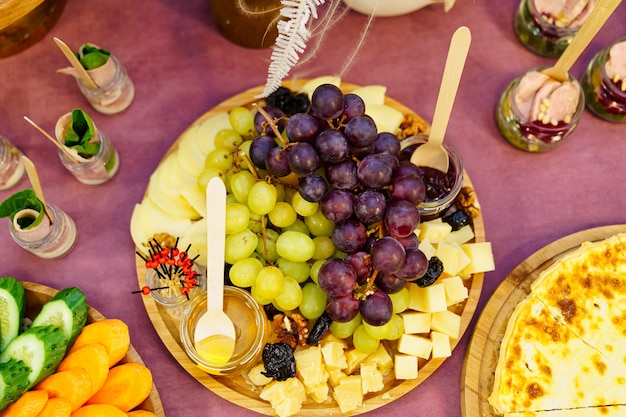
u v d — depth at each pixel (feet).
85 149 3.61
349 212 3.08
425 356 3.43
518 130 3.92
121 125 4.04
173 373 3.53
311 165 2.96
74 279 3.73
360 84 4.15
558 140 3.87
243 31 3.96
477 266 3.57
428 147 3.44
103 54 3.77
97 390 3.15
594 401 3.45
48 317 3.23
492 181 4.00
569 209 3.95
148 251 3.57
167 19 4.24
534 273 3.65
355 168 3.09
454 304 3.61
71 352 3.25
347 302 3.09
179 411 3.47
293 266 3.37
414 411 3.51
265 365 3.26
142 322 3.65
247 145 3.49
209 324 3.25
